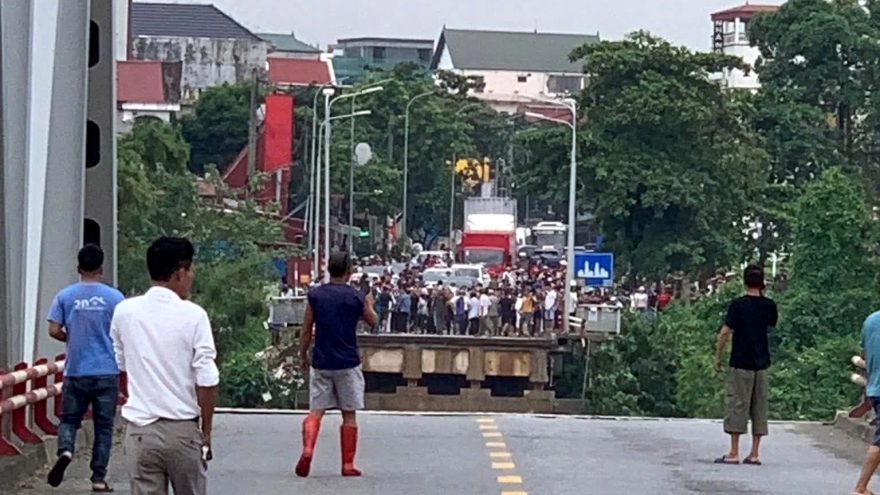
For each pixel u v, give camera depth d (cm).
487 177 10725
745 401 1822
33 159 1756
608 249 7125
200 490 952
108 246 1981
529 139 7312
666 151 7031
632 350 5722
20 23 1609
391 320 6122
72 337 1439
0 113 1514
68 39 1805
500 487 1582
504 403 5909
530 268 8556
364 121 9931
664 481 1655
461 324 6106
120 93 9931
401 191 9900
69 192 1816
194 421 941
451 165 10381
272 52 15038
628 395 5650
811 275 5300
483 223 9231
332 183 9075
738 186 7038
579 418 2503
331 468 1725
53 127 1794
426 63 19875
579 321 5966
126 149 4962
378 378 6022
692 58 7138
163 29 13975
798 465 1839
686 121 6925
